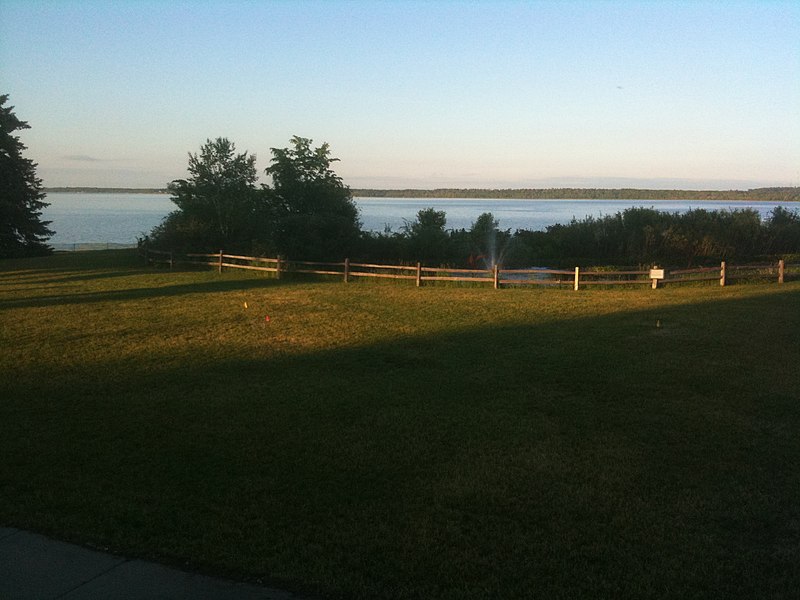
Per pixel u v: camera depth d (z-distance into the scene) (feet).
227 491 19.75
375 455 22.80
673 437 24.43
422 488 19.99
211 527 17.26
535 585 14.53
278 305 62.49
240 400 29.76
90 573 14.88
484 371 35.09
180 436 24.85
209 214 121.19
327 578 14.67
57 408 28.63
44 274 97.30
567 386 31.78
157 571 15.03
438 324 50.88
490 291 74.74
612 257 130.21
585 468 21.48
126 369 36.27
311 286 80.43
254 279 88.79
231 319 54.03
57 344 43.57
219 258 103.81
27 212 154.81
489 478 20.71
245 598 13.89
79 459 22.48
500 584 14.57
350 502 19.02
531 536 16.84
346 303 63.98
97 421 26.73
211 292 73.61
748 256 124.06
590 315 54.19
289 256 121.70
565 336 44.68
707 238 124.57
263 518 17.85
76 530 16.93
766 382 31.99
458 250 127.65
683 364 35.94
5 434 25.11
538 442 24.02
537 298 67.26
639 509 18.37
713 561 15.47
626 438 24.35
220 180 125.08
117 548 16.07
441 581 14.74
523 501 19.04
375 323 51.62
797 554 15.76
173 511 18.28
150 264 110.63
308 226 125.18
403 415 27.37
